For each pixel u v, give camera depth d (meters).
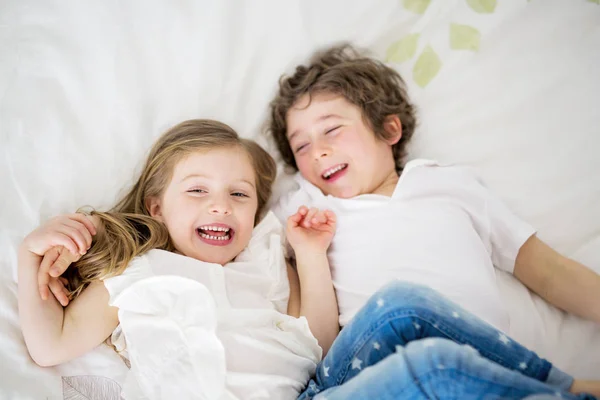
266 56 1.46
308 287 1.23
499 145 1.46
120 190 1.29
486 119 1.50
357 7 1.51
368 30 1.53
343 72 1.43
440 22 1.56
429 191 1.30
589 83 1.49
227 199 1.20
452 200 1.30
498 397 0.80
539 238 1.34
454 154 1.47
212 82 1.39
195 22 1.39
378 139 1.41
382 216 1.28
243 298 1.15
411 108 1.50
